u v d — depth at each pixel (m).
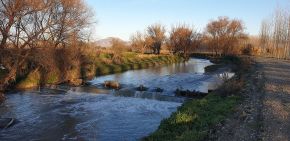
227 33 95.12
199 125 14.16
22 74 35.25
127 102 26.62
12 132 17.84
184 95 29.50
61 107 24.41
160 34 92.00
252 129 13.16
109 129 18.38
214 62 81.12
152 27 92.44
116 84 34.66
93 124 19.53
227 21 95.69
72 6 36.03
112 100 27.55
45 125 19.33
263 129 13.11
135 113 22.44
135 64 60.59
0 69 32.62
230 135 12.45
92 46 45.78
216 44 96.00
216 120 14.54
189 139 12.00
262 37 94.69
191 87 34.59
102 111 23.11
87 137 16.95
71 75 39.41
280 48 85.94
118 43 65.69
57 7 35.19
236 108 16.95
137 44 92.00
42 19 32.94
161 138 12.97
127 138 16.62
